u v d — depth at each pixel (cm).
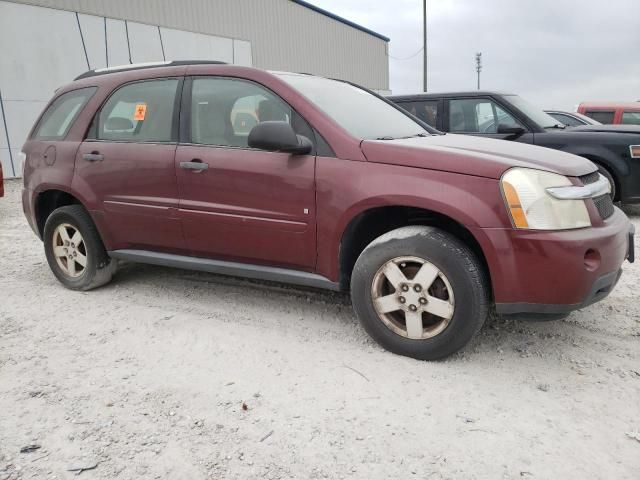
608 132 689
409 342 304
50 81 1452
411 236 294
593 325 354
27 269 516
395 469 213
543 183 278
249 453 225
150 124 394
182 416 252
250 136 322
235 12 2103
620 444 228
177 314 383
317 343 331
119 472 214
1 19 1341
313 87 374
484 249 279
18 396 272
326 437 235
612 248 283
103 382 285
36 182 447
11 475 212
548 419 247
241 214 347
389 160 304
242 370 297
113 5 1591
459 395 268
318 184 319
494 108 727
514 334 341
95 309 396
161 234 388
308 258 333
